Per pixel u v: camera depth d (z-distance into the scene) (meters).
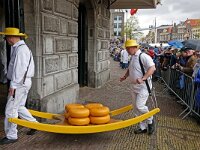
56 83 6.70
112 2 12.23
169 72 10.09
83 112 4.71
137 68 5.03
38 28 5.77
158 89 10.97
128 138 5.15
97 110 4.81
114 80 13.30
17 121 4.52
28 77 4.57
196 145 4.96
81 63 10.52
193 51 8.67
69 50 7.49
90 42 10.46
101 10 11.16
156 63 14.30
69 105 5.12
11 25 5.66
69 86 7.57
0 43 10.28
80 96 8.97
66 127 4.61
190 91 6.80
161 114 6.94
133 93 5.26
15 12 5.64
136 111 5.33
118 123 4.82
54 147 4.63
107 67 12.76
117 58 30.36
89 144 4.81
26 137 5.00
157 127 5.88
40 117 5.54
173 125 6.07
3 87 9.70
